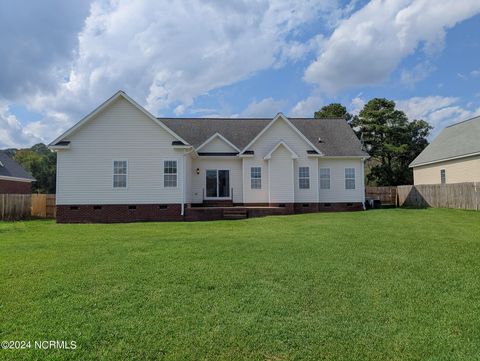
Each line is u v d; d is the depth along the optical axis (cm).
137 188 1939
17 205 2333
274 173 2203
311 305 557
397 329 478
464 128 2995
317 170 2284
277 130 2272
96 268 761
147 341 441
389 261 816
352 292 614
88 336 453
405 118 4556
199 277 690
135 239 1145
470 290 625
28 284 653
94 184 1920
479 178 2511
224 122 2641
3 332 464
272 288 632
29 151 6119
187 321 497
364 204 2388
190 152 2039
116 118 1944
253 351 422
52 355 409
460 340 449
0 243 1099
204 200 2261
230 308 542
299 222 1576
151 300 573
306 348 429
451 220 1600
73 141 1923
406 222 1518
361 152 2427
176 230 1404
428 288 635
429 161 3064
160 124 1947
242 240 1094
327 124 2705
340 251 920
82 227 1583
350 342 443
